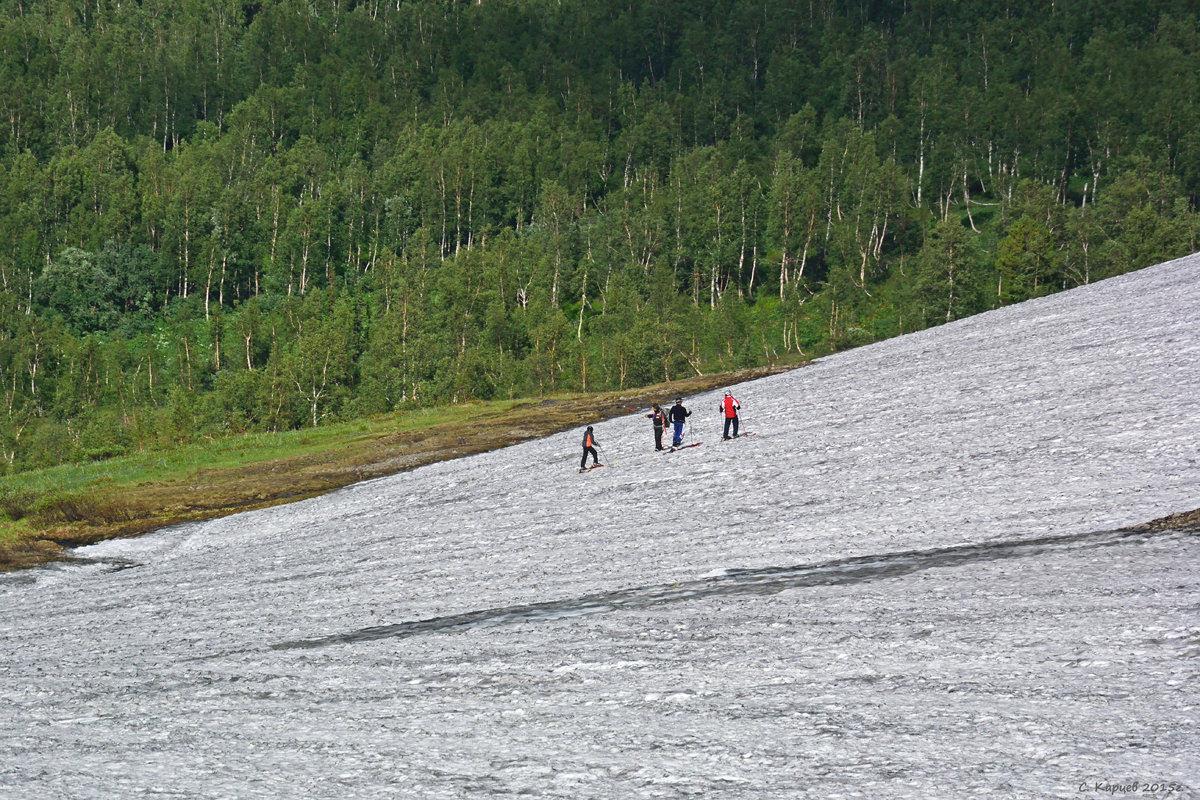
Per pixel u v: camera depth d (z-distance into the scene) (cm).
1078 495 5672
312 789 2736
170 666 4834
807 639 3675
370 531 9075
